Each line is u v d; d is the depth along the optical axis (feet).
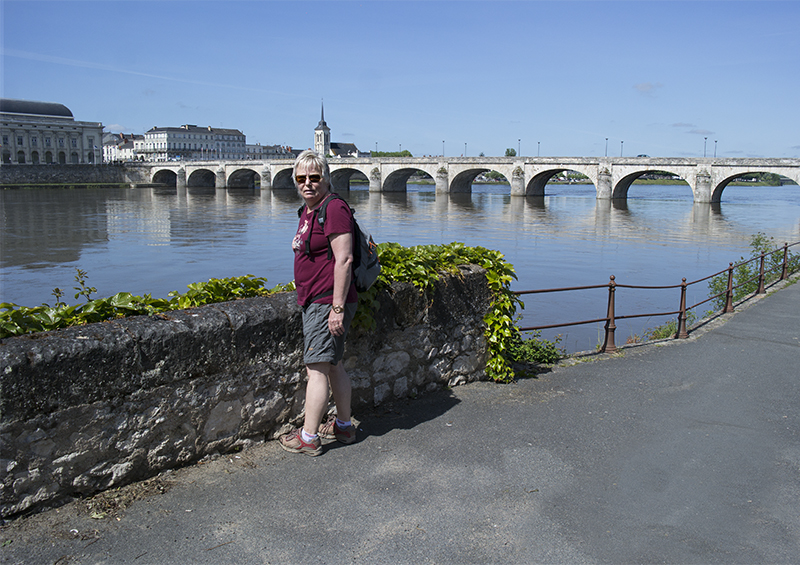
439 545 10.75
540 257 108.17
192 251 118.01
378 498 12.17
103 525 10.75
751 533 11.53
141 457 11.98
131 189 394.73
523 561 10.41
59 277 91.45
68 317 12.07
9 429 10.21
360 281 13.70
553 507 12.15
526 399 18.24
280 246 125.59
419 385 17.85
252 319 13.37
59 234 144.66
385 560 10.27
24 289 83.20
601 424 16.53
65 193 331.98
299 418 14.71
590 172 262.47
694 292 72.54
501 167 290.76
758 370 22.49
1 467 10.25
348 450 14.21
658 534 11.39
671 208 233.76
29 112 479.82
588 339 49.14
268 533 10.85
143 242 131.44
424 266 17.63
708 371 22.21
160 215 198.70
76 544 10.22
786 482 13.61
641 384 20.36
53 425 10.70
